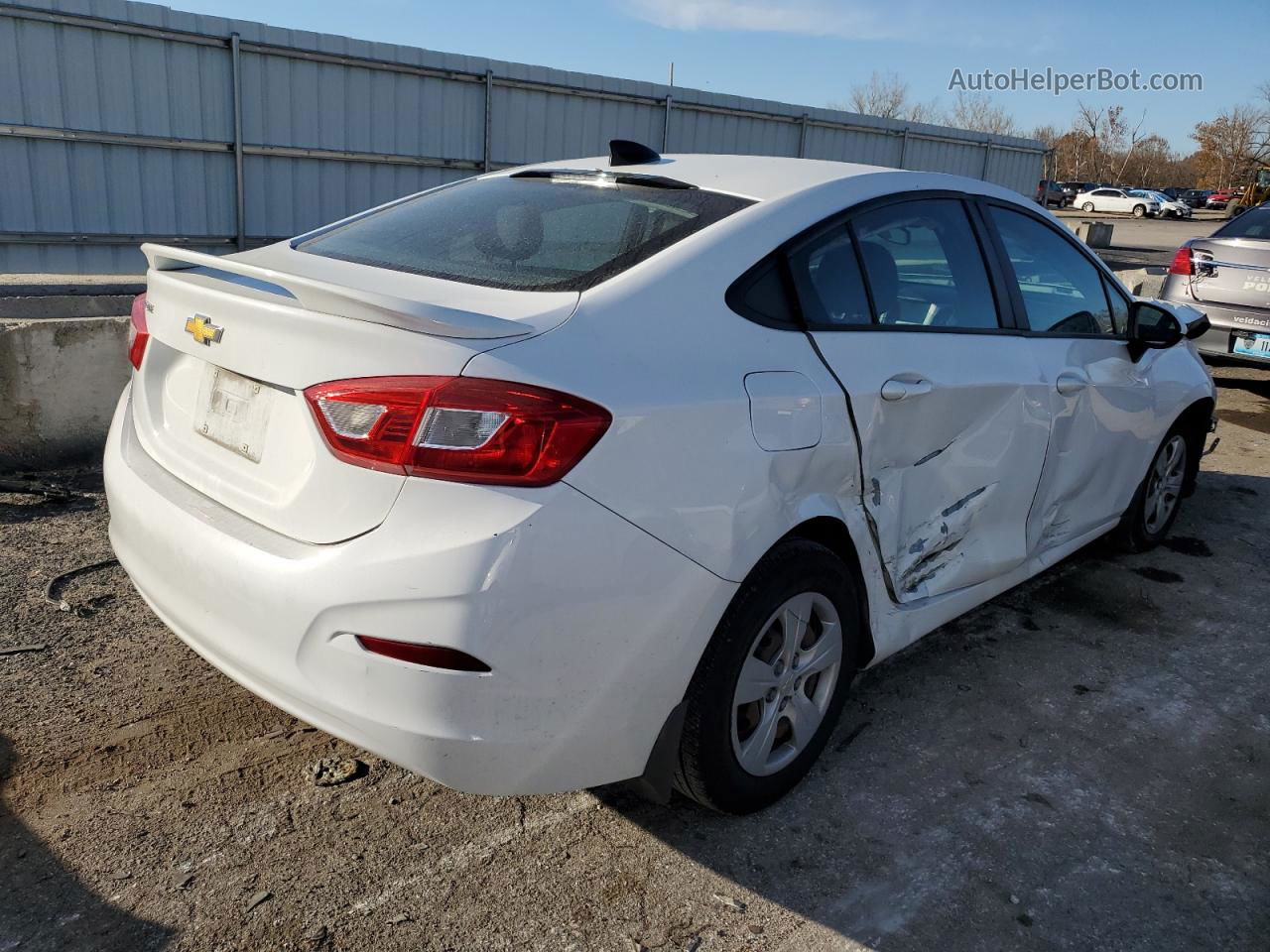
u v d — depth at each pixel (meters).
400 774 2.63
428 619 1.83
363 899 2.18
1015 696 3.21
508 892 2.23
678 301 2.25
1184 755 2.92
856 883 2.31
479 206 2.83
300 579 1.93
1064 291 3.53
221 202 12.16
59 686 2.92
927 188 3.04
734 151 16.70
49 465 4.72
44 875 2.20
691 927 2.16
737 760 2.36
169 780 2.54
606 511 1.94
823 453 2.38
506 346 1.94
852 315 2.62
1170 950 2.16
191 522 2.17
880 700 3.14
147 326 2.59
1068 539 3.75
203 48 11.53
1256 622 3.86
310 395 1.98
